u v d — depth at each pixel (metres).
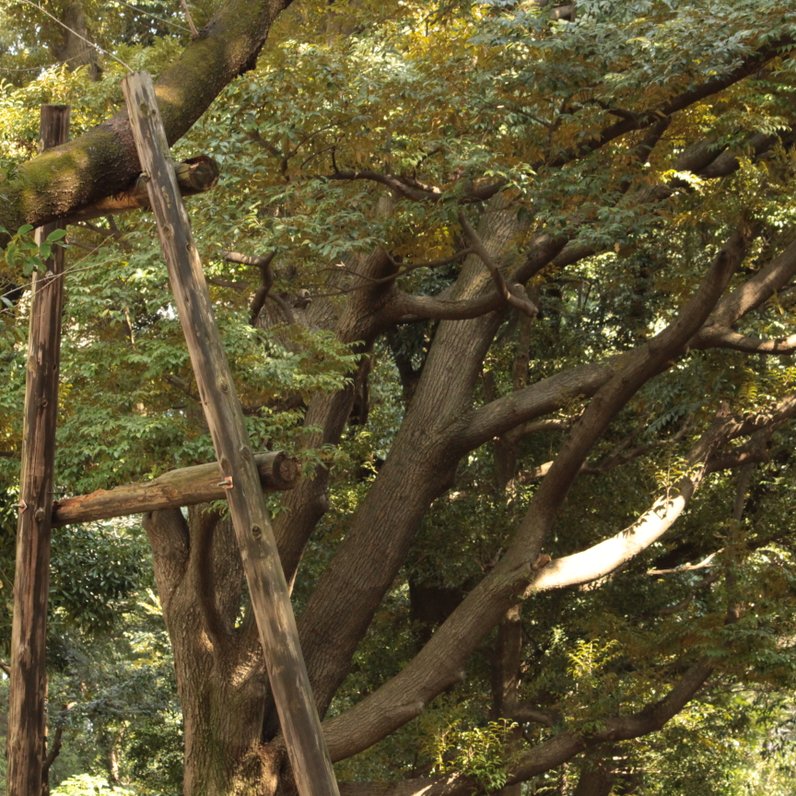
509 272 12.77
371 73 9.52
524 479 17.12
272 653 6.19
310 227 9.48
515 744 13.72
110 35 17.83
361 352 12.67
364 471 17.62
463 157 9.70
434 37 10.81
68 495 10.59
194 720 12.20
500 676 16.33
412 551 16.78
